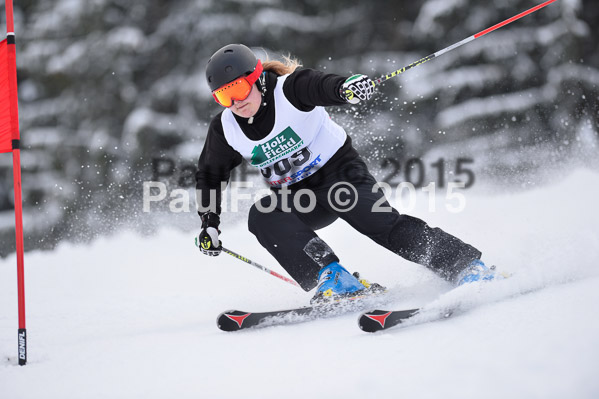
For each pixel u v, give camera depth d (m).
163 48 24.47
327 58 25.75
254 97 5.90
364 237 10.04
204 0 24.12
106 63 23.83
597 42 26.25
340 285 6.14
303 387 3.95
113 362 5.08
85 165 23.39
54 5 24.55
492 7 23.34
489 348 4.20
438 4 23.53
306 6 25.91
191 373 4.53
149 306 7.86
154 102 23.81
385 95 23.27
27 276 10.80
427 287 6.27
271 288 8.07
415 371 3.97
